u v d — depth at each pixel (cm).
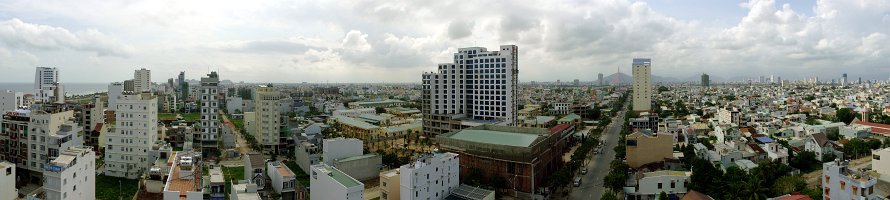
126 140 18725
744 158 18650
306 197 15550
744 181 14262
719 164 18050
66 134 17662
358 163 18712
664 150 19338
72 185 12419
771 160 17488
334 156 19075
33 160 17700
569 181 17275
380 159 19550
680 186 15225
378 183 18300
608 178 15550
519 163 16212
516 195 16225
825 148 19938
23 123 17988
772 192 14238
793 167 18450
